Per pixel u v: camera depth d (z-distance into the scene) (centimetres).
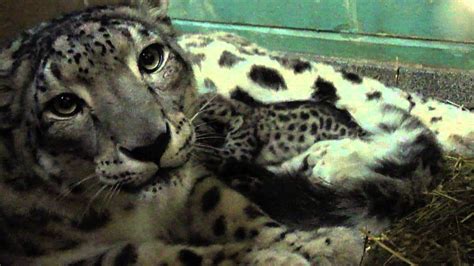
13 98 117
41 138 117
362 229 125
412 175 129
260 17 168
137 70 116
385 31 162
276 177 133
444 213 126
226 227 126
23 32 122
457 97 153
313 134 135
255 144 135
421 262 121
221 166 133
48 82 115
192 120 123
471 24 158
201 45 140
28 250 123
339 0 162
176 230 128
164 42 120
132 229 126
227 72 138
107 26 116
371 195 129
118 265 122
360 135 134
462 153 134
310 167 132
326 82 139
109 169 115
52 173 119
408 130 134
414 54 161
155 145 114
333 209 129
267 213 131
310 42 167
